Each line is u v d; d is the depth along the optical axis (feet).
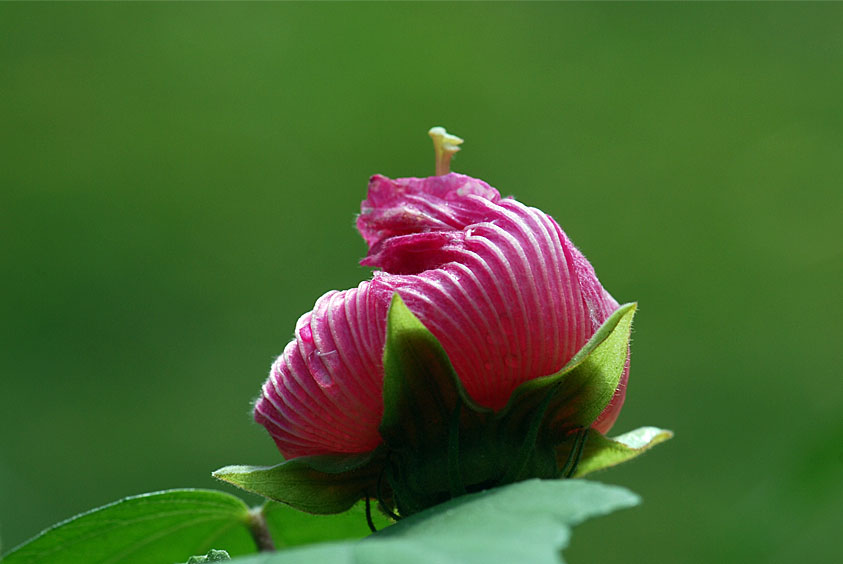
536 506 1.29
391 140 5.21
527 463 1.40
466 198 1.42
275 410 1.42
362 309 1.40
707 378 4.38
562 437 1.42
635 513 3.50
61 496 3.93
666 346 4.50
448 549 1.25
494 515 1.29
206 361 4.52
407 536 1.29
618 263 4.80
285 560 1.26
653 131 5.15
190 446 4.19
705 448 4.04
